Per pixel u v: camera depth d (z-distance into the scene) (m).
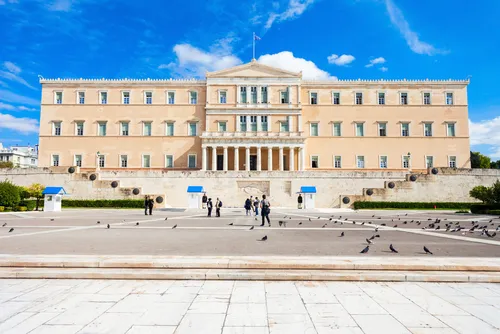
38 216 32.81
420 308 7.48
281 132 68.88
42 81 72.94
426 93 73.06
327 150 72.38
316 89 73.94
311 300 7.93
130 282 9.33
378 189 50.16
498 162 109.06
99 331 6.20
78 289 8.68
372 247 14.09
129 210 44.12
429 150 71.62
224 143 68.75
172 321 6.68
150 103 73.38
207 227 22.58
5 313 7.05
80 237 16.77
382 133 72.69
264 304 7.65
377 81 73.31
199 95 73.75
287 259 10.88
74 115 72.50
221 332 6.19
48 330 6.23
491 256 12.06
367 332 6.23
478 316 7.05
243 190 52.69
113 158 71.75
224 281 9.41
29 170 51.88
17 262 10.36
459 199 50.56
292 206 52.12
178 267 10.24
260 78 72.75
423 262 10.49
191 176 53.00
